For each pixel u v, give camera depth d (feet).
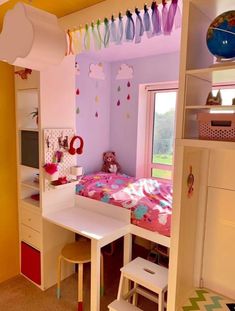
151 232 6.37
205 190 5.11
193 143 4.10
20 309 6.79
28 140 7.36
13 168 7.80
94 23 5.90
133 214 6.66
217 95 4.09
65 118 7.39
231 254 4.98
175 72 9.90
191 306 4.73
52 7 5.98
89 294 7.36
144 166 11.92
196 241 5.26
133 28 5.16
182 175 4.33
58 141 7.25
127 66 11.28
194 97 4.39
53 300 7.15
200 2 3.98
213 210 5.09
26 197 8.07
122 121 11.79
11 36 3.33
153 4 4.81
